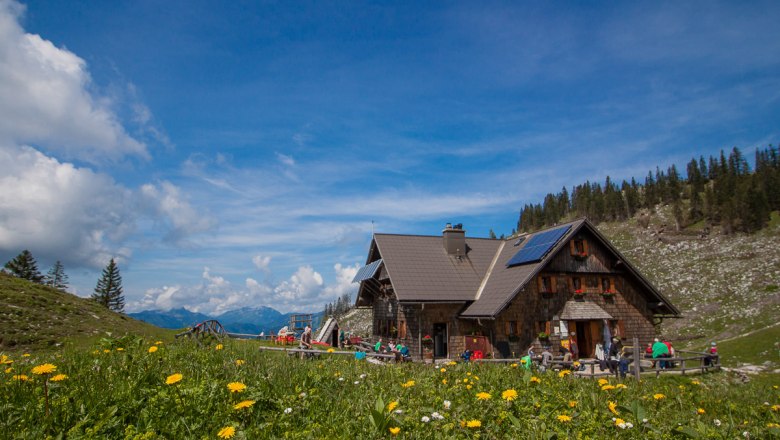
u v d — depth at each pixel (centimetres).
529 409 686
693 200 15400
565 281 3145
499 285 3117
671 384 1267
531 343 2972
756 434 676
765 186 14112
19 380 591
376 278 3647
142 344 996
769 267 10006
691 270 11312
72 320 2952
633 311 3278
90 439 468
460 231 3600
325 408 632
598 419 667
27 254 8675
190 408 554
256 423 543
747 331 7312
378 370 1013
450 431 576
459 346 3111
